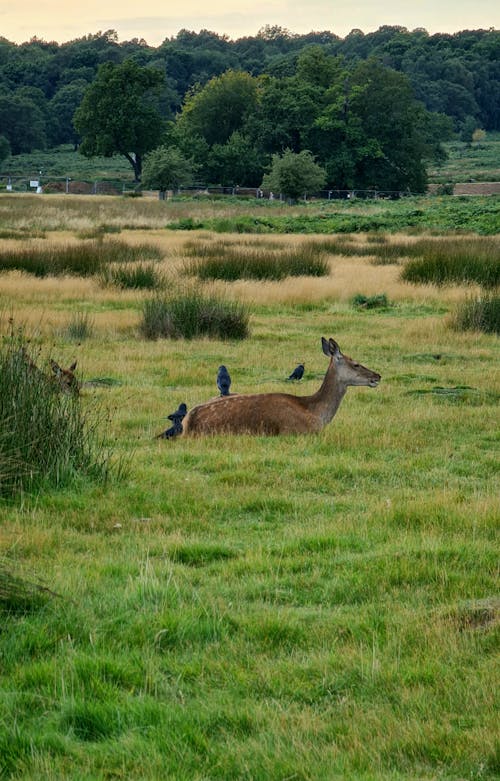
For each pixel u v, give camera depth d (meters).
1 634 11.41
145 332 37.72
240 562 14.25
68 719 9.69
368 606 12.75
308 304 47.72
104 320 40.06
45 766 8.87
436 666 10.85
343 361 22.94
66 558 14.18
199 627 11.78
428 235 95.50
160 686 10.47
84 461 18.73
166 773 8.86
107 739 9.43
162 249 70.06
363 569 14.04
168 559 14.12
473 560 14.34
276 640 11.72
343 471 19.58
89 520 16.14
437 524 16.06
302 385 28.94
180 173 165.88
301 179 151.00
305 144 196.00
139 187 194.75
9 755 9.06
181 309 38.38
